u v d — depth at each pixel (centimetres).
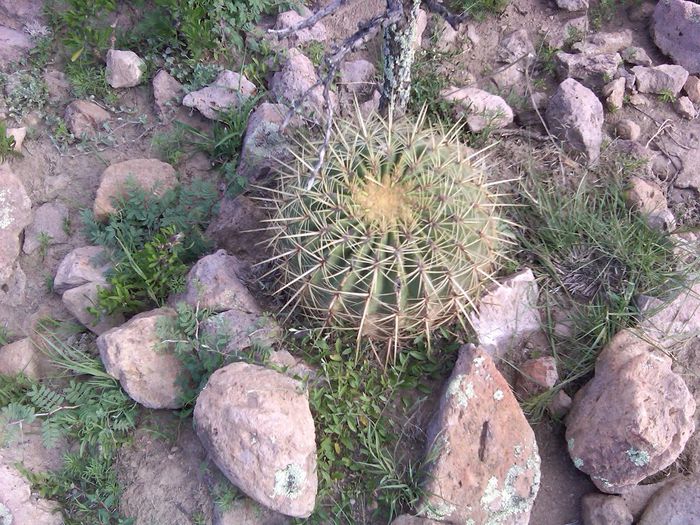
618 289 108
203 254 111
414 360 102
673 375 94
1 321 111
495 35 137
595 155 122
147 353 98
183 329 100
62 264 110
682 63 133
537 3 138
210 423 89
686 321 105
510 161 121
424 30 135
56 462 99
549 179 118
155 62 130
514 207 115
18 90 125
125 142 124
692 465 98
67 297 105
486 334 101
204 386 94
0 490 94
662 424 91
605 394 95
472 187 94
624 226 113
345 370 101
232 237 112
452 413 93
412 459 96
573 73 131
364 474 95
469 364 95
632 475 91
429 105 125
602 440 92
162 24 128
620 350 100
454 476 91
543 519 95
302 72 124
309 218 90
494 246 98
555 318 107
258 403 88
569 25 136
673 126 128
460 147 102
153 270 105
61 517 95
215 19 130
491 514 90
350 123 101
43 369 106
